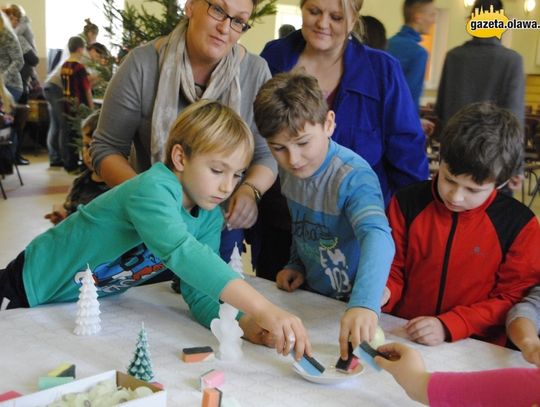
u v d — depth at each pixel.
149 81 1.63
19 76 6.13
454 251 1.42
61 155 6.50
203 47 1.54
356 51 1.83
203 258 1.12
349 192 1.33
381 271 1.17
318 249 1.49
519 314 1.25
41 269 1.36
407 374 0.96
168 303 1.42
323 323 1.31
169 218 1.16
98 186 2.20
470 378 0.91
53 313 1.31
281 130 1.25
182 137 1.19
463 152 1.25
